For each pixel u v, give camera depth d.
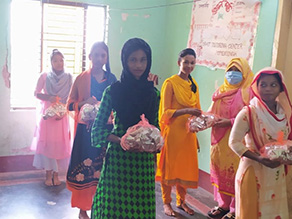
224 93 2.94
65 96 3.71
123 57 1.91
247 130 2.12
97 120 1.98
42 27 4.00
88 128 2.72
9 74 3.88
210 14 3.64
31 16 3.96
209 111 3.05
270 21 2.92
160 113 3.09
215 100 3.02
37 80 3.73
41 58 4.06
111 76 2.90
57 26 4.07
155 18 4.49
